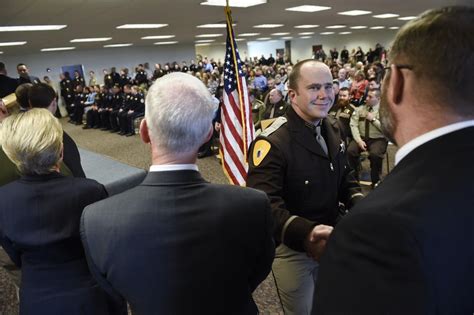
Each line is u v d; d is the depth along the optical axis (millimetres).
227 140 2037
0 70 3279
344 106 3572
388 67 501
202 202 672
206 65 12773
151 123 663
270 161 1111
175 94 652
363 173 3873
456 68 420
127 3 4840
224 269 682
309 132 1146
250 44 21516
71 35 8031
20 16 5078
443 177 418
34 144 926
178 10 5840
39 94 1748
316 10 7156
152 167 691
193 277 657
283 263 1202
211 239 663
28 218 937
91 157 3043
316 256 989
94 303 984
